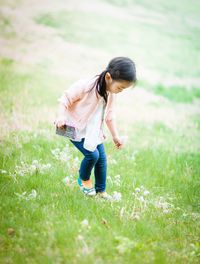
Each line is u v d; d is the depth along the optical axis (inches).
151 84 720.3
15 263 163.5
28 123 360.2
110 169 286.4
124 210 217.3
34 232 184.9
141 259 172.6
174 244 194.7
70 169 268.7
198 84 789.9
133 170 295.1
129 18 1277.1
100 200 228.5
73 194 228.1
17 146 299.7
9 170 251.8
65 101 216.5
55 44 847.7
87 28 1058.1
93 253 171.3
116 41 1009.5
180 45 1124.5
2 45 748.6
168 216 227.5
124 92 615.5
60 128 219.8
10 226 187.0
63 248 173.5
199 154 360.5
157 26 1269.7
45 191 230.1
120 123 426.0
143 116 482.3
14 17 995.3
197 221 228.8
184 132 437.4
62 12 1145.4
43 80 553.6
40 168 259.9
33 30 922.1
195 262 181.6
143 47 1023.6
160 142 381.4
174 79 800.9
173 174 300.7
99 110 219.8
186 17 1467.8
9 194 221.5
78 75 637.9
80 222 196.7
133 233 196.1
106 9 1310.3
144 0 1583.4
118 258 171.3
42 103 434.3
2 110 382.9
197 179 298.4
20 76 550.9
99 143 223.9
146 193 250.8
